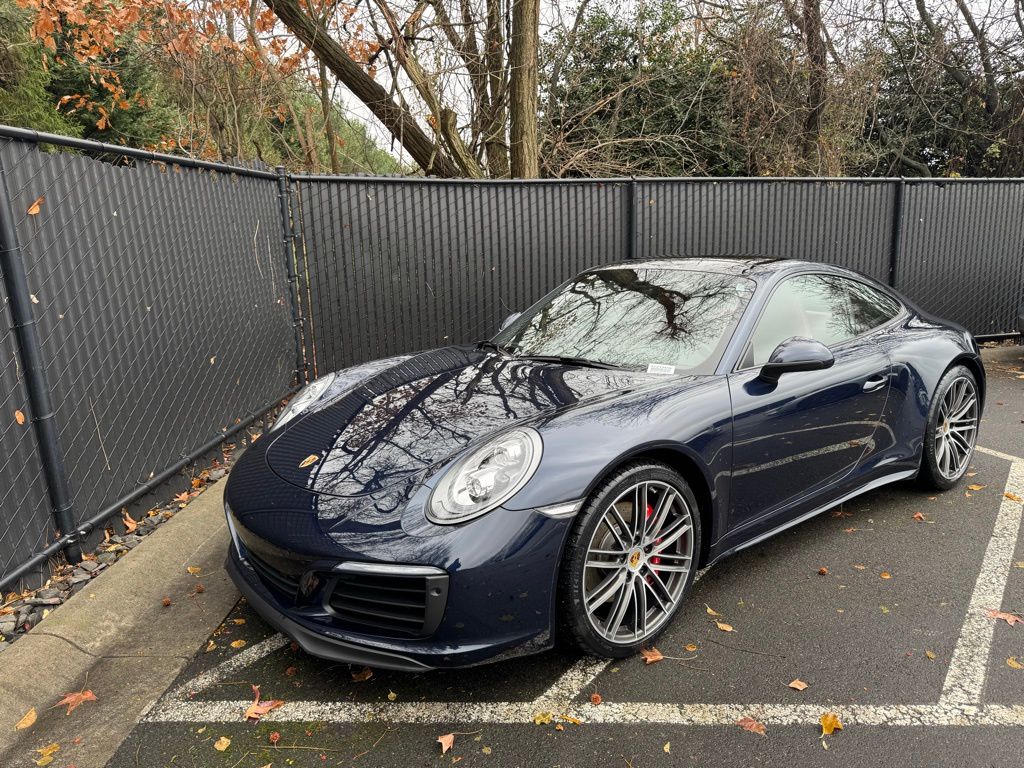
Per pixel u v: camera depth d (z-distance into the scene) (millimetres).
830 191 7684
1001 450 4723
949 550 3271
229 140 9141
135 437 3510
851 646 2520
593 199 6875
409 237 6289
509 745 2057
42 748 2088
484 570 2078
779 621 2691
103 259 3260
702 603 2836
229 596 2922
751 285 3201
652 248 7176
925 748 2008
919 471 3883
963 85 14469
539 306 3775
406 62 7992
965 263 8352
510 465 2232
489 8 8594
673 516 2578
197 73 8562
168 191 3836
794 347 2805
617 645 2393
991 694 2238
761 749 2018
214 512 3633
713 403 2656
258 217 5117
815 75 11320
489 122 9391
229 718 2205
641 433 2389
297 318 5820
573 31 11109
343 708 2236
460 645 2113
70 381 3025
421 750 2047
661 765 1965
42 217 2854
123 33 8828
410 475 2318
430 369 3271
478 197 6473
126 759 2033
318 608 2225
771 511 2984
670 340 3037
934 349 3793
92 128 13594
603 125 12172
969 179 8117
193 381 4098
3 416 2672
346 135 10891
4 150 2637
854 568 3111
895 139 14305
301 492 2393
